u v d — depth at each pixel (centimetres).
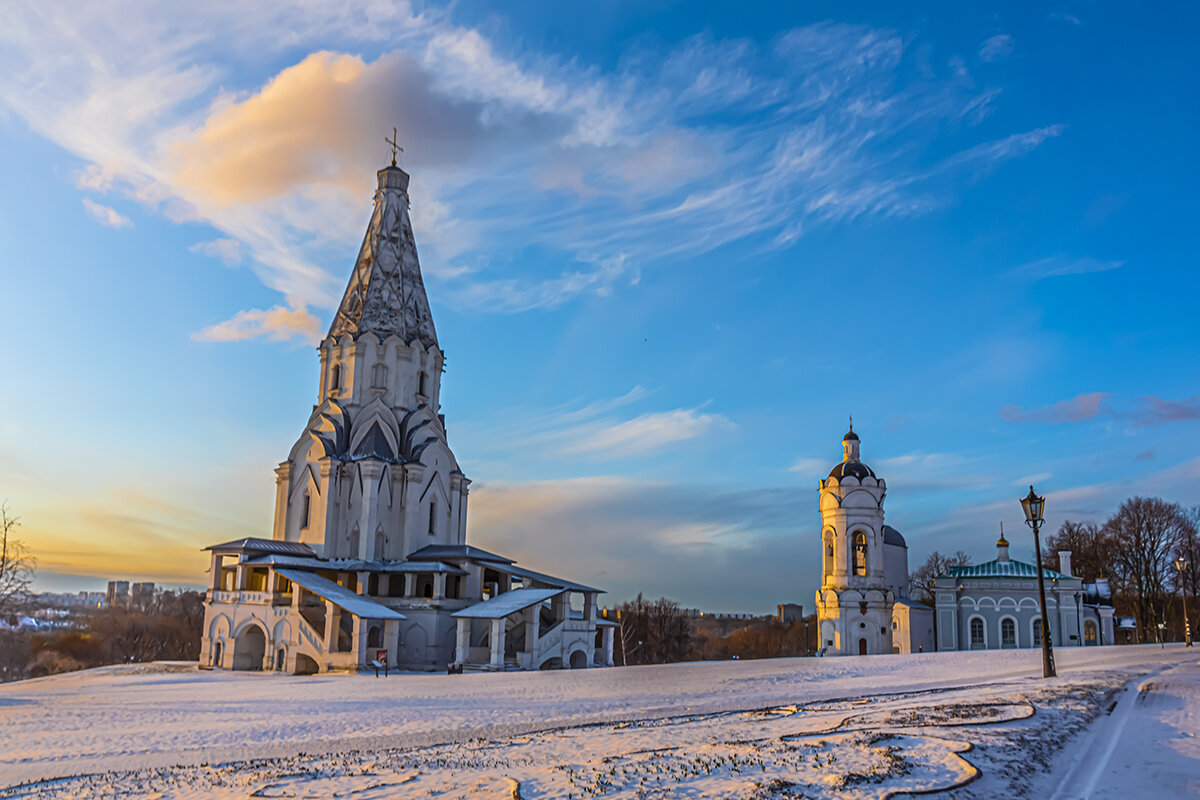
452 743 2339
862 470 9100
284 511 8756
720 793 1466
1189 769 1797
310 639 7025
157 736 2850
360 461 8488
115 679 6400
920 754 1773
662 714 2988
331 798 1547
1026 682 3569
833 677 4478
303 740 2686
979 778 1605
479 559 8244
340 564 8106
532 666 7106
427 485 8925
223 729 2992
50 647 11806
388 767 1861
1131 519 10638
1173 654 5941
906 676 4394
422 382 9319
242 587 7719
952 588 9075
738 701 3362
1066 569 9225
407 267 9531
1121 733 2241
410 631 7825
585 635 7775
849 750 1800
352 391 8944
